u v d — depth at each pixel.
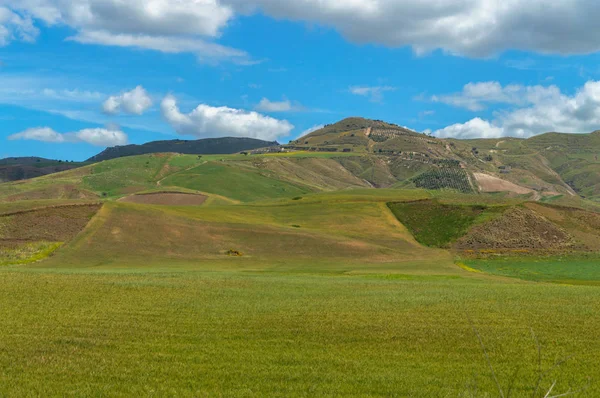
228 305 33.59
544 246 94.44
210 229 93.88
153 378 18.19
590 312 32.41
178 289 41.38
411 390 17.25
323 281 51.72
